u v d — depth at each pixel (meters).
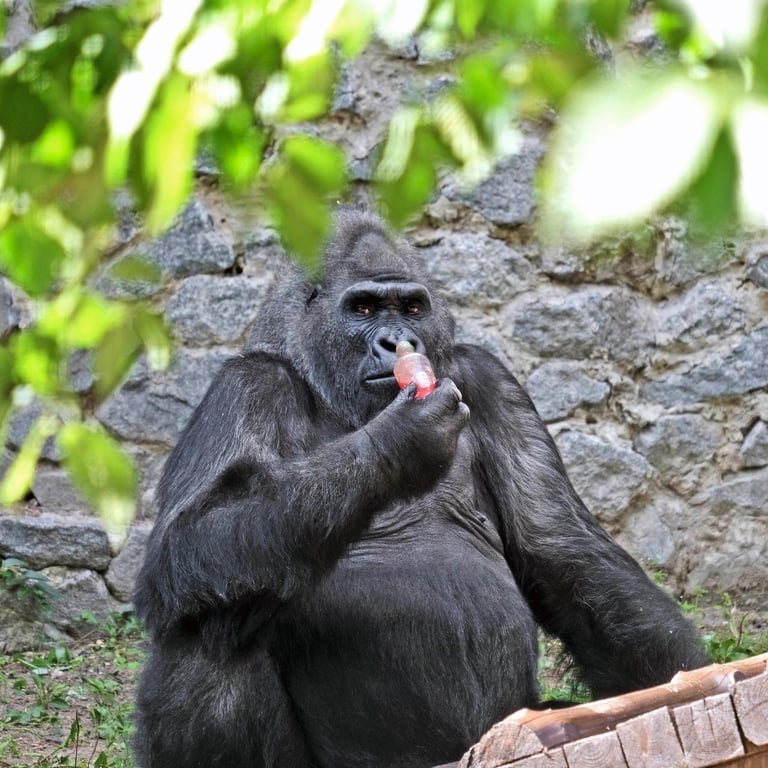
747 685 5.25
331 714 8.73
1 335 15.07
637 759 5.15
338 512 7.91
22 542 15.02
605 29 2.49
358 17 2.49
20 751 11.38
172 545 8.26
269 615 8.16
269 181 3.22
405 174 3.16
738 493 15.63
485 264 15.39
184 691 8.32
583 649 9.40
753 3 2.09
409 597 8.70
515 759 5.22
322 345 9.13
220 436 8.69
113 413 15.25
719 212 2.14
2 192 3.11
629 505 15.45
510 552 9.64
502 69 2.84
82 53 3.01
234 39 2.73
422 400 8.01
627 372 15.64
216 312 15.27
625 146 2.15
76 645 14.56
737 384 15.68
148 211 2.99
